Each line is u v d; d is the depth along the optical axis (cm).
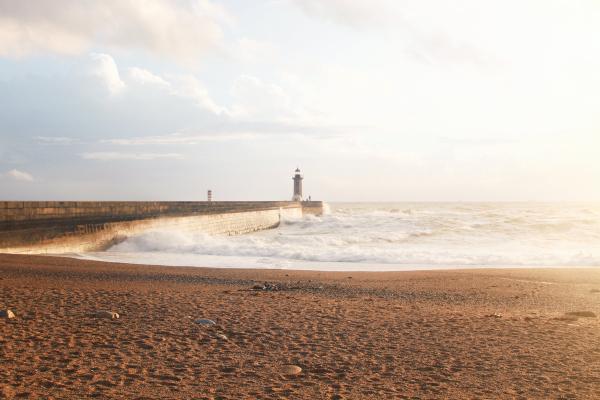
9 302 922
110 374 532
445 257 2158
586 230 3534
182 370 557
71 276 1388
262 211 5388
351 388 511
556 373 568
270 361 604
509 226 3772
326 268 1862
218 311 901
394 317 880
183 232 3288
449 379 545
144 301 987
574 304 1073
